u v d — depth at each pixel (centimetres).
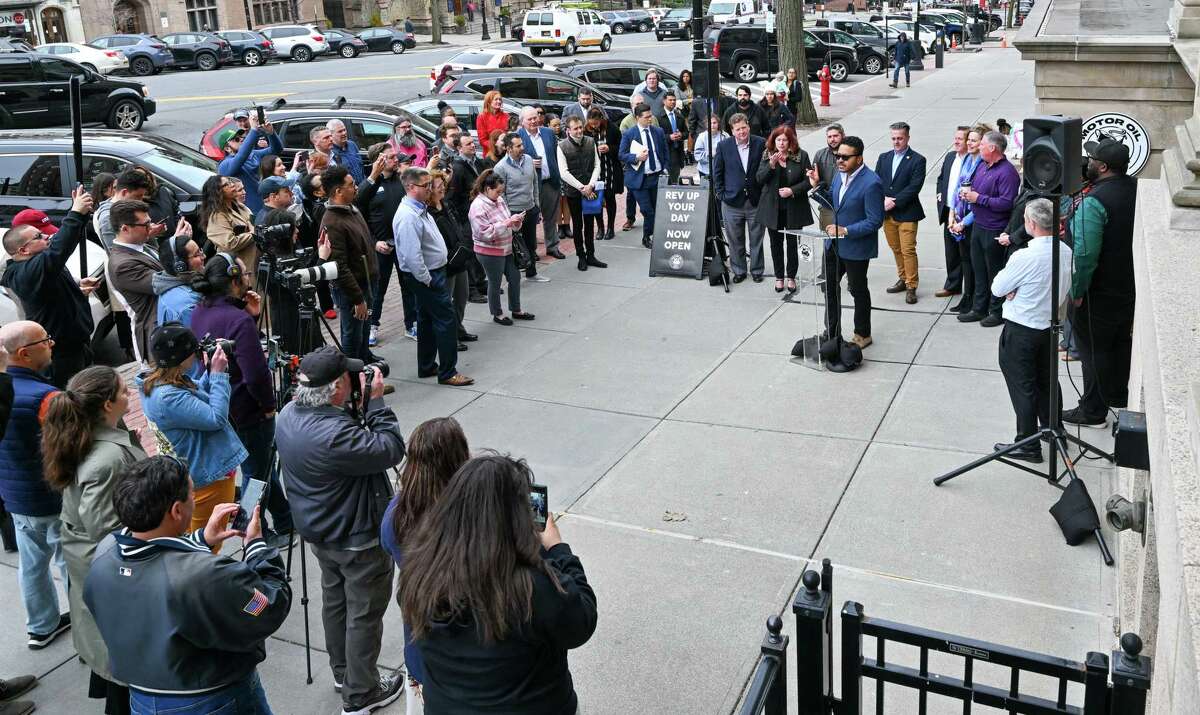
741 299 1083
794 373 871
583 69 2091
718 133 1223
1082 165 650
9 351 502
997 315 954
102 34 4534
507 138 1119
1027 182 606
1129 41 955
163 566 354
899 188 1011
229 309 579
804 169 1044
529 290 1142
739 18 3647
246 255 756
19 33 4066
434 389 864
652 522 638
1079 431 721
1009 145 1197
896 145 1005
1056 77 995
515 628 284
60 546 495
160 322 616
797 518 634
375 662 474
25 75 2138
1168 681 246
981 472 680
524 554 286
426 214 834
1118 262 691
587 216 1200
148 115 2327
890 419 771
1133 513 412
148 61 3725
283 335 698
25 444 498
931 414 775
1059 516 595
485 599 278
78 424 435
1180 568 228
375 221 952
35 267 671
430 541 288
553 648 299
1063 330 849
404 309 988
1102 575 560
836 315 870
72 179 1086
